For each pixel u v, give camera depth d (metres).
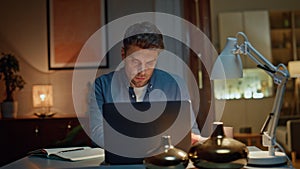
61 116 3.68
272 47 5.62
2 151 3.51
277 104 1.39
